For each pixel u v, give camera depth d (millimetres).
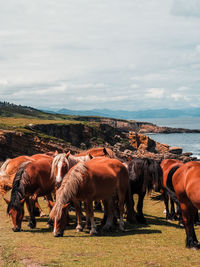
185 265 6387
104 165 9586
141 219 10977
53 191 10523
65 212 8734
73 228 9883
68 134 87688
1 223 10281
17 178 9289
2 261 6621
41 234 8836
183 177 7676
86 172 8828
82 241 8156
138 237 8828
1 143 45438
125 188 10055
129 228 10172
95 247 7602
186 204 7727
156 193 17656
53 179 10070
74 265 6301
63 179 8758
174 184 8016
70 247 7539
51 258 6707
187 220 7773
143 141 98375
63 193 8531
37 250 7234
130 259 6730
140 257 6879
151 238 8742
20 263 6434
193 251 7402
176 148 94438
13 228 9070
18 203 9023
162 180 10820
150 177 10789
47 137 55656
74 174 8625
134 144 98438
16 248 7359
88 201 8992
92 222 9062
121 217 9805
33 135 52531
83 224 9969
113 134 103438
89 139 91188
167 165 12039
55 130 84188
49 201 10484
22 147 48344
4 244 7707
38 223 10523
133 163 11047
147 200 16062
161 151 97000
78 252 7191
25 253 7004
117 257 6863
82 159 11891
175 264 6438
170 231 9742
